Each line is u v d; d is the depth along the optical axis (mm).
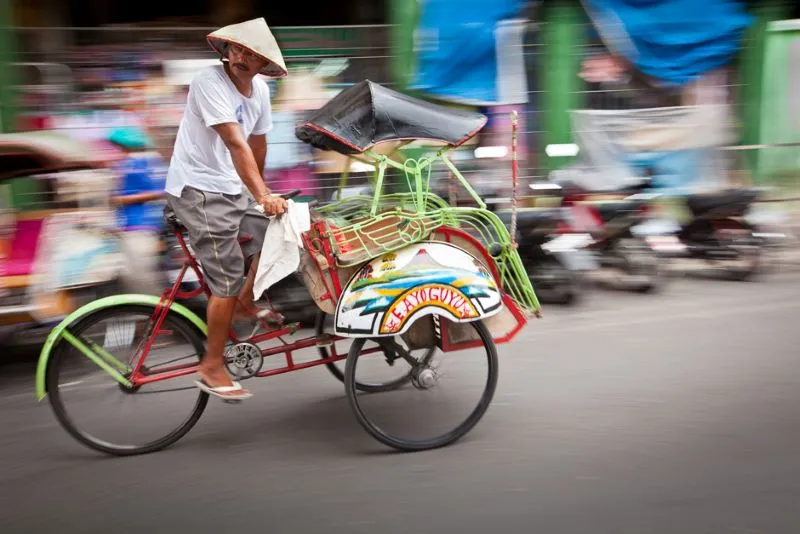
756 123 6938
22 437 3484
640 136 6664
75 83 5445
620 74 6582
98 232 4379
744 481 2879
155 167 5566
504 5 6238
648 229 5543
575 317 5004
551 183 5742
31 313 4000
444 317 3215
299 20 6562
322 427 3482
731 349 4320
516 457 3123
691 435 3279
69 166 4379
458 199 5422
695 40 6652
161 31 5562
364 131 3082
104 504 2859
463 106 6359
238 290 3195
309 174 5832
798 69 6918
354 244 3199
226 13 6453
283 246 3047
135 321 3271
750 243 5707
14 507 2854
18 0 5637
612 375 3980
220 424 3543
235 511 2775
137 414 3379
